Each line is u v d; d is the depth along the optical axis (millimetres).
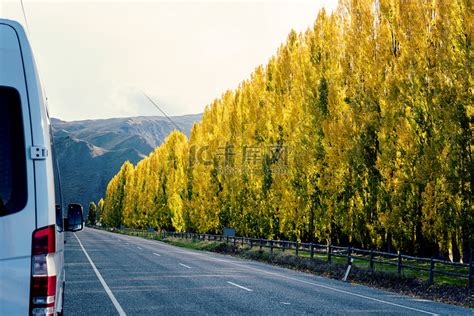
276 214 35906
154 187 88250
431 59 21828
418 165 20750
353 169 24891
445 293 17359
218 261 29469
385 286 20094
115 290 15016
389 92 23297
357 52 26578
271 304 13008
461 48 20297
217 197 51188
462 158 19594
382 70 24703
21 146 4398
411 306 14055
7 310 4246
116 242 52969
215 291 15336
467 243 20547
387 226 22297
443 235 20953
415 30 22750
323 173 28438
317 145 29000
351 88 26641
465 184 19625
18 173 4371
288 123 35062
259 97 43188
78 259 27000
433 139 21062
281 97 38719
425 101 21922
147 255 31984
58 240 5887
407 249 22547
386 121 23156
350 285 19625
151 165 97250
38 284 4309
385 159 22812
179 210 72188
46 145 4500
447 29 20828
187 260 28781
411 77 22578
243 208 42938
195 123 67875
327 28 31562
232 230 45000
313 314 11664
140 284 16641
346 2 28156
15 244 4289
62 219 8219
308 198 29531
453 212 19875
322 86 30016
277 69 39531
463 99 19531
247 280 19000
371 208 24328
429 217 20641
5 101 4406
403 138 22031
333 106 28156
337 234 28156
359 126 25125
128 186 126312
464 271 21203
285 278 20719
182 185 66750
